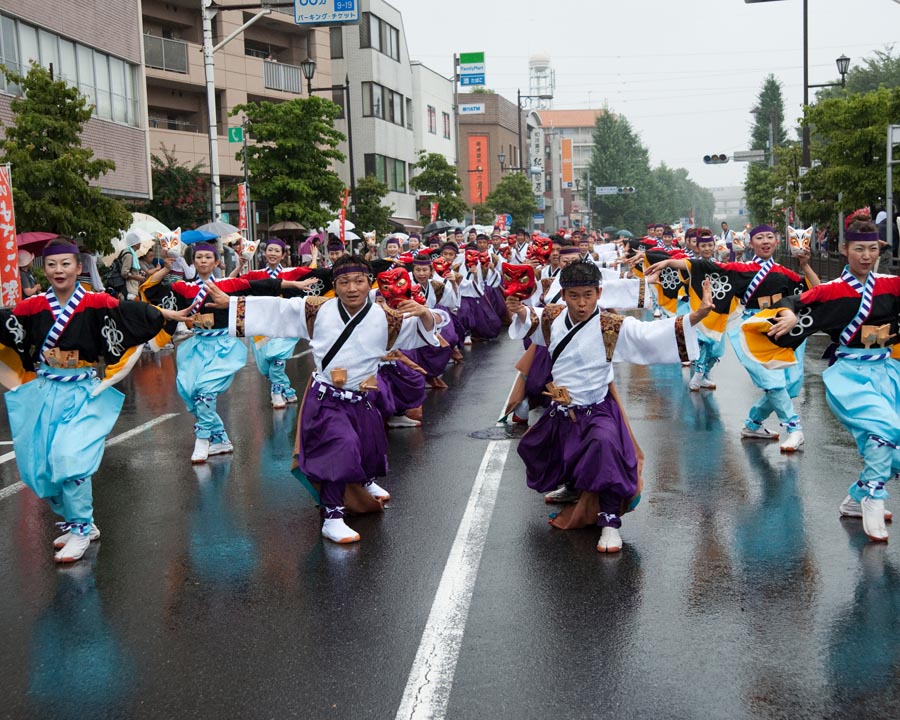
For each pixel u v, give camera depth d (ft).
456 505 23.02
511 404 31.76
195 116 111.14
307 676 14.24
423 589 17.56
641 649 14.79
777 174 127.95
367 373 21.18
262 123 89.25
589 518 20.58
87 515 20.27
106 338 20.11
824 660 14.26
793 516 21.40
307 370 48.85
